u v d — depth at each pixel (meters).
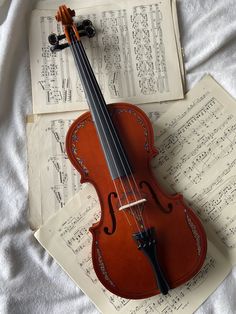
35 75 0.69
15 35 0.69
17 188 0.68
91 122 0.62
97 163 0.62
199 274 0.64
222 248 0.65
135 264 0.60
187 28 0.69
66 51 0.69
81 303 0.65
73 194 0.67
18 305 0.66
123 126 0.62
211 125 0.67
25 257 0.67
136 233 0.59
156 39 0.68
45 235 0.66
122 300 0.65
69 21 0.63
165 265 0.60
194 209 0.66
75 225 0.66
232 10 0.68
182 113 0.67
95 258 0.60
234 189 0.66
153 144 0.62
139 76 0.68
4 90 0.69
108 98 0.68
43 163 0.68
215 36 0.68
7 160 0.68
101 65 0.68
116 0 0.69
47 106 0.68
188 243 0.60
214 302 0.64
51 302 0.66
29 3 0.69
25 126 0.69
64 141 0.68
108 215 0.60
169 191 0.66
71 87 0.68
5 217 0.67
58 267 0.66
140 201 0.59
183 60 0.68
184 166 0.66
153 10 0.69
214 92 0.68
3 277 0.66
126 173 0.60
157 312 0.64
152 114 0.68
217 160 0.66
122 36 0.69
